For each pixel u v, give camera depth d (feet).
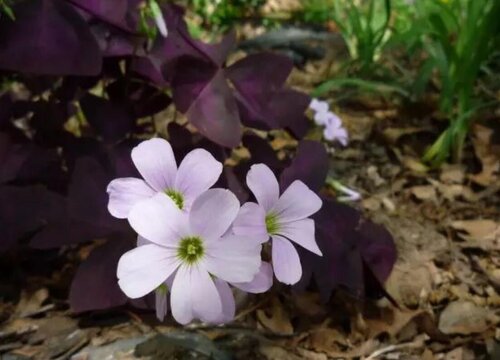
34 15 0.49
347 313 0.55
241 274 0.36
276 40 1.12
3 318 0.54
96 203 0.49
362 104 0.90
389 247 0.54
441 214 0.70
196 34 1.17
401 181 0.76
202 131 0.49
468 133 0.82
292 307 0.55
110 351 0.49
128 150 0.53
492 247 0.65
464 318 0.56
